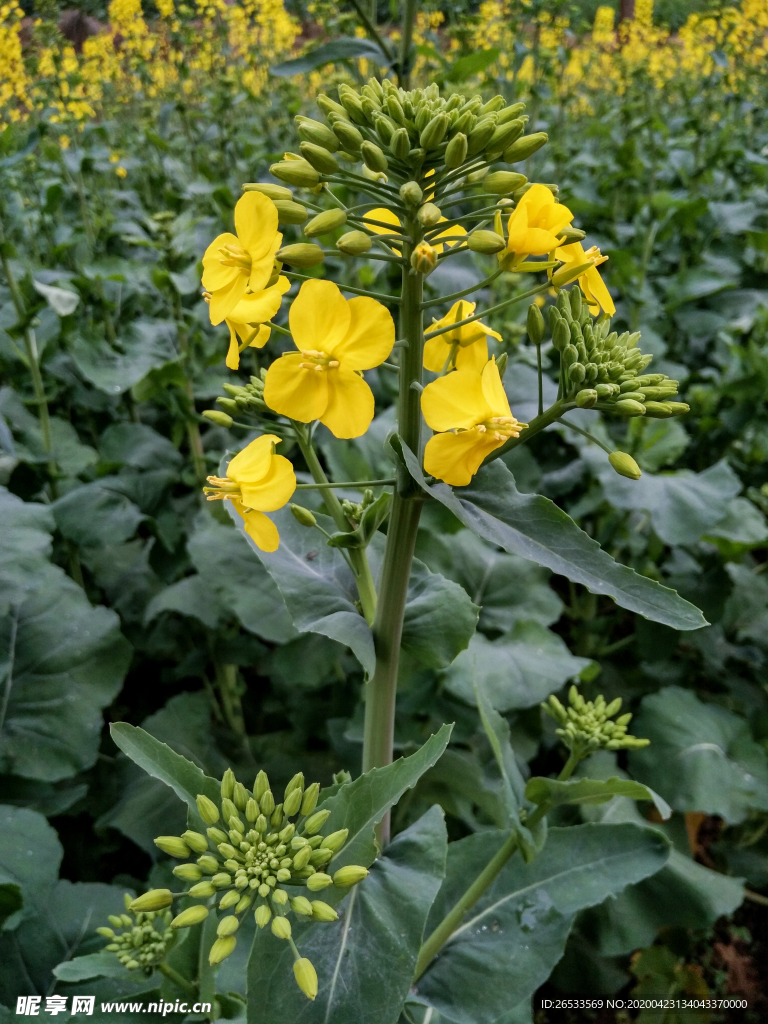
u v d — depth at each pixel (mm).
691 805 246
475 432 98
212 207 520
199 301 383
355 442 292
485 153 107
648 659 305
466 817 243
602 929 232
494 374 102
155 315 387
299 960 101
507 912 160
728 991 262
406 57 298
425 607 140
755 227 574
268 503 107
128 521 271
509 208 110
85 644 243
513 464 320
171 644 293
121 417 362
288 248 100
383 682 135
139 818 237
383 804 114
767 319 412
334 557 145
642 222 517
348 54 295
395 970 113
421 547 286
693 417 382
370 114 112
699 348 467
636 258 500
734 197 622
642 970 253
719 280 418
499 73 612
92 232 441
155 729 265
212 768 263
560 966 237
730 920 284
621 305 461
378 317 97
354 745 265
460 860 175
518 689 243
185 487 338
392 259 104
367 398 100
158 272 310
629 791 142
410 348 109
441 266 342
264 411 140
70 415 369
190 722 269
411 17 291
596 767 269
